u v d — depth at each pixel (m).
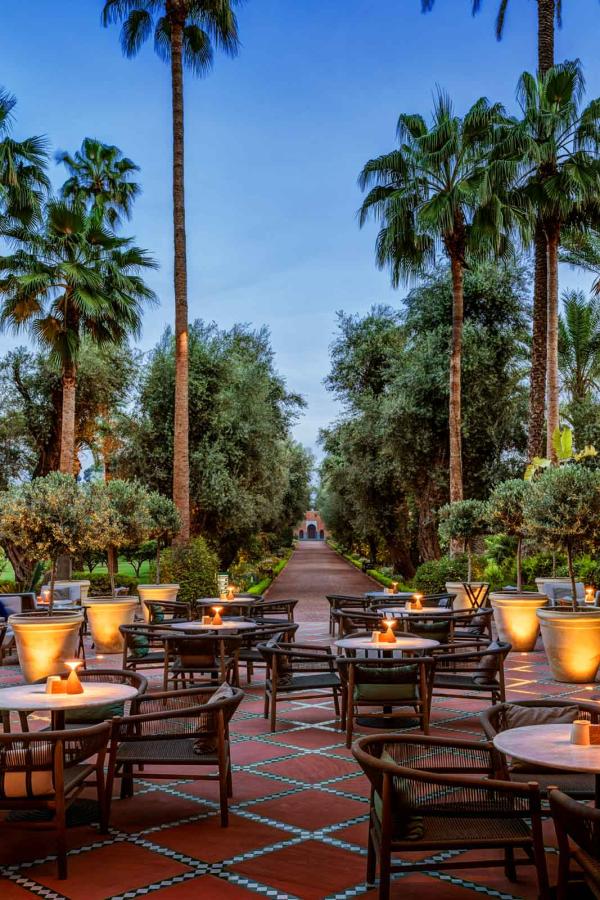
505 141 15.98
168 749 4.65
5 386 22.67
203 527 22.86
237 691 4.74
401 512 26.33
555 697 8.23
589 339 23.64
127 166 23.58
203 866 3.80
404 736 3.70
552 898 3.33
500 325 21.98
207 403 22.27
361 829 4.32
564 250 20.62
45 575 16.56
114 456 22.77
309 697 7.20
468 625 10.20
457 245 17.70
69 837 4.24
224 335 24.47
